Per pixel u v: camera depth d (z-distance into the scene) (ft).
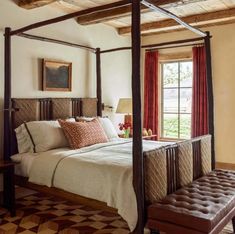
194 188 8.98
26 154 11.46
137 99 7.88
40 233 9.25
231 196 8.28
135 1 7.80
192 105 17.31
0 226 9.77
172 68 18.78
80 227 9.71
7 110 11.70
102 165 9.02
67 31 14.76
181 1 12.20
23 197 12.78
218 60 16.76
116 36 17.90
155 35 18.79
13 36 12.34
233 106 16.49
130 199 8.10
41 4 12.20
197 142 10.79
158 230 7.82
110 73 17.53
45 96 13.65
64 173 9.77
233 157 16.60
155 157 8.34
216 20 15.33
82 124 12.41
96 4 13.73
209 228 6.75
